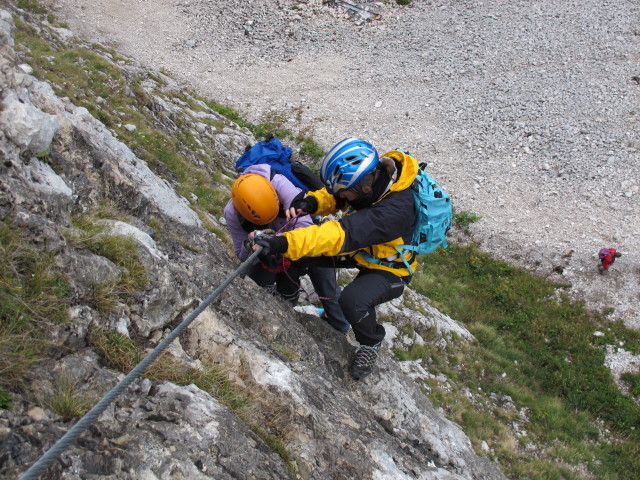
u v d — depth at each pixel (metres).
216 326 4.22
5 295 3.04
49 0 23.91
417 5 28.47
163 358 3.68
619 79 22.27
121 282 3.76
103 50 18.95
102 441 2.82
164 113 13.57
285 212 4.97
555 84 22.59
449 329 12.34
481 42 25.36
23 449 2.55
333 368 5.36
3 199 3.40
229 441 3.20
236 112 21.50
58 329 3.21
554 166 19.48
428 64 24.58
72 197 4.35
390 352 10.32
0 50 3.92
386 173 4.49
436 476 4.50
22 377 2.90
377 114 22.11
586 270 16.11
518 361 13.38
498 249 17.05
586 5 26.47
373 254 4.84
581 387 13.04
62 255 3.50
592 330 14.64
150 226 5.28
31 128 3.77
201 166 12.20
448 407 9.65
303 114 21.84
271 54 25.44
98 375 3.21
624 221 17.36
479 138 20.89
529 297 15.62
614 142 19.81
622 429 12.04
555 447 10.56
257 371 4.12
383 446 4.38
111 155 5.53
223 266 5.66
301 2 28.69
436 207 4.62
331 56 25.45
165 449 2.94
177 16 26.50
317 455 3.78
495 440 9.52
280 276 5.86
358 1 28.67
